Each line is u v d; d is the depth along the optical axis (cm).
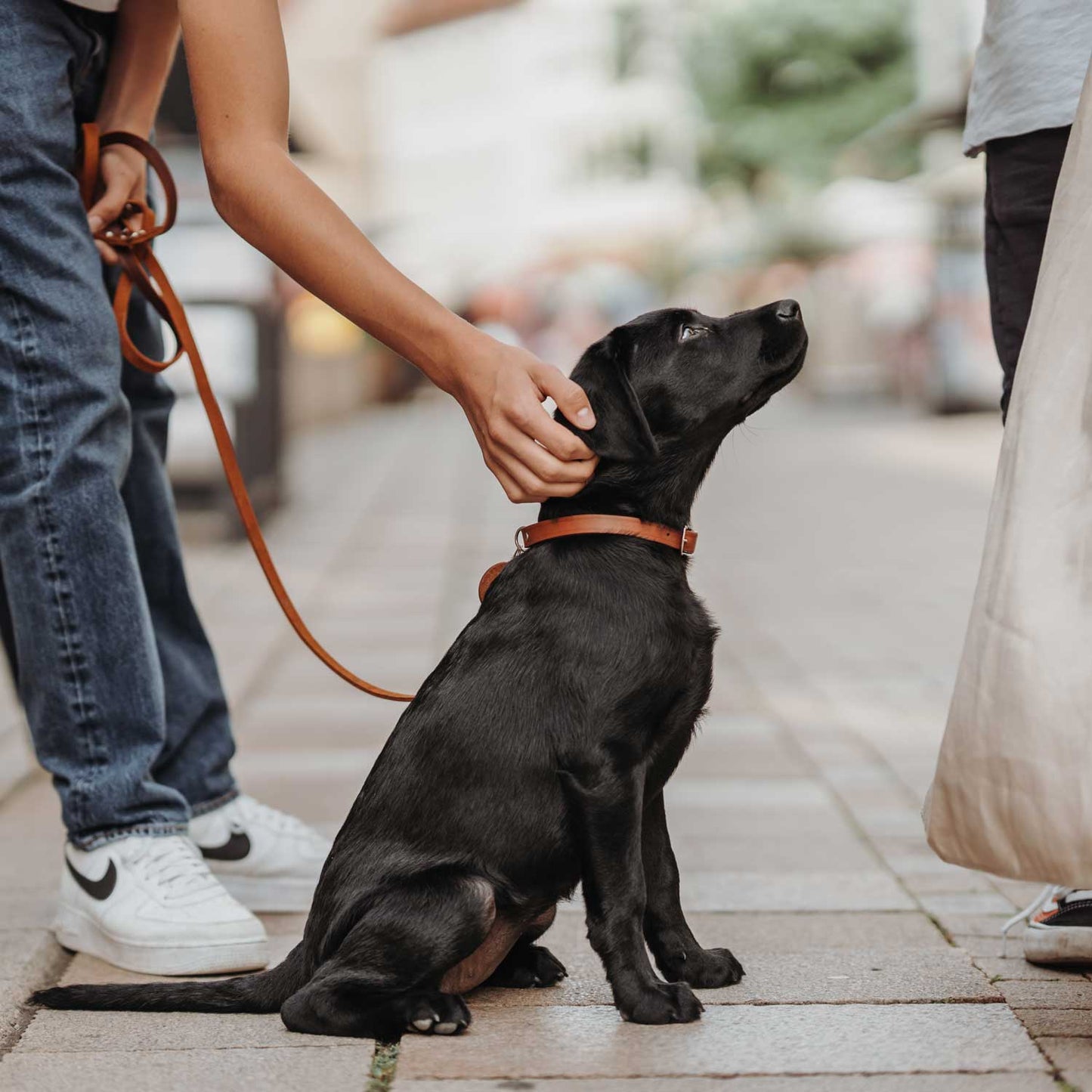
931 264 2061
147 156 305
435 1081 213
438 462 1606
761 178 3341
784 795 414
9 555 281
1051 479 208
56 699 281
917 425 1959
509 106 4722
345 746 470
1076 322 211
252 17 249
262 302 964
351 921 236
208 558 883
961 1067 214
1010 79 260
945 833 214
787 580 829
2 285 277
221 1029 239
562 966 265
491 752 237
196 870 283
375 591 775
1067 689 201
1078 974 263
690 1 3425
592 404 242
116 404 285
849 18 3159
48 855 351
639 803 236
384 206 4081
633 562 243
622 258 4094
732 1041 228
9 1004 250
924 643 647
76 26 287
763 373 255
